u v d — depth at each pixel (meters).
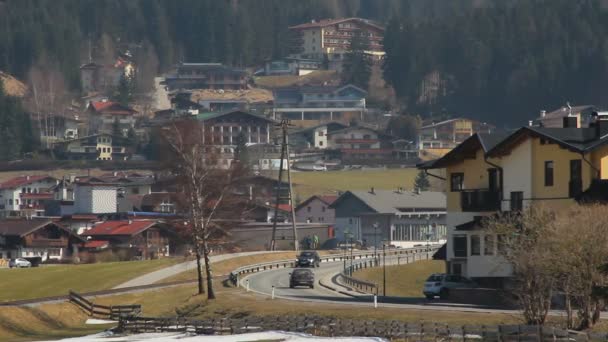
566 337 198.25
